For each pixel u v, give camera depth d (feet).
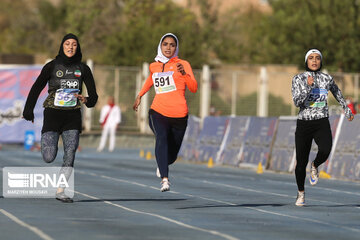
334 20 480.64
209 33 521.24
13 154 253.44
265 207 108.88
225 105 346.33
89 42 529.45
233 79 348.18
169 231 80.18
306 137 109.50
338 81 360.89
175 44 102.58
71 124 103.91
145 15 515.50
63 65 103.30
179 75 102.01
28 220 85.92
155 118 102.32
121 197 118.62
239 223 88.79
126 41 469.98
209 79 343.26
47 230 78.28
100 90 336.29
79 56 104.32
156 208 103.45
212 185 151.64
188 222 88.33
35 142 293.43
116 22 536.01
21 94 296.30
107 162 225.76
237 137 226.99
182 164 233.96
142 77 341.82
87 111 335.67
